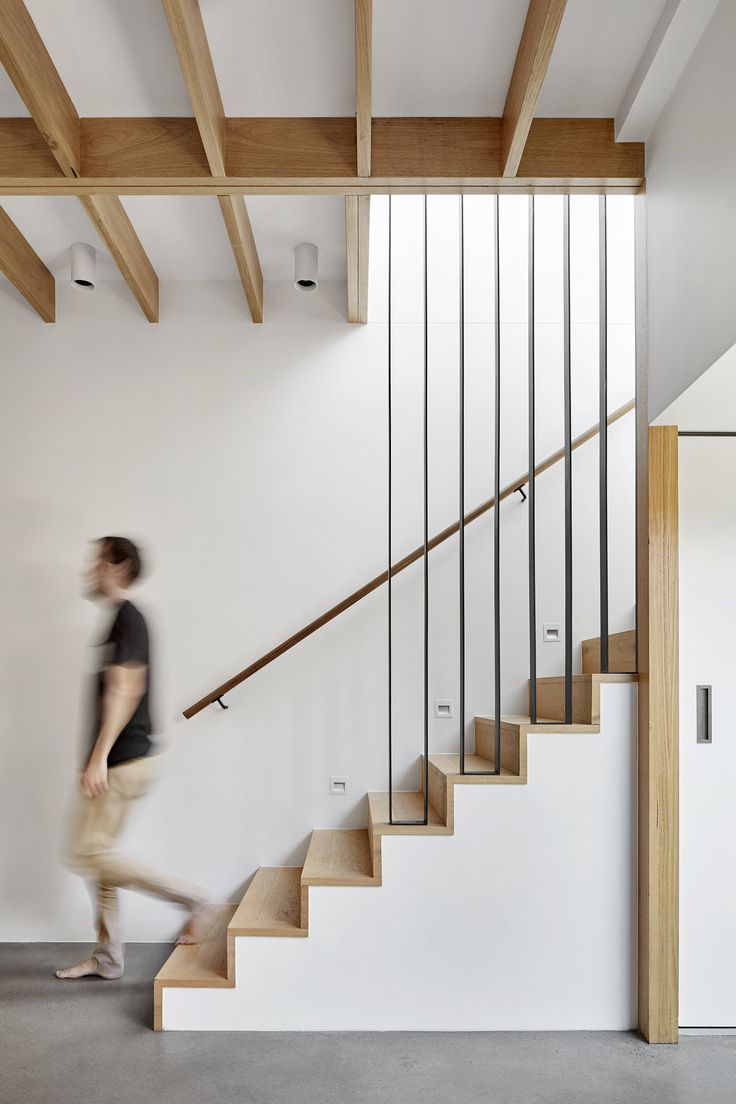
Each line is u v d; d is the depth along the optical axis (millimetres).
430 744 4129
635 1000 3084
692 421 3012
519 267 4324
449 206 4332
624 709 3137
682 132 2693
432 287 4293
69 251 3973
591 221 4352
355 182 3004
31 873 4027
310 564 4160
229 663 4129
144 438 4188
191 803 4086
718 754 3094
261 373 4227
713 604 3146
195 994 3064
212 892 4062
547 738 3131
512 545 4207
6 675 4090
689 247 2633
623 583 4207
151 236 3834
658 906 2984
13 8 2408
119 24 2551
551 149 3059
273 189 3045
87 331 4219
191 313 4234
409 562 3914
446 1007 3082
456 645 4160
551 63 2787
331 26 2562
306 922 3084
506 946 3098
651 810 3000
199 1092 2604
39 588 4125
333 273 4223
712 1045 2947
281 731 4109
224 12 2510
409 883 3104
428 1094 2605
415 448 4211
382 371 4234
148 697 3344
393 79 2801
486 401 4254
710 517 3170
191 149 2947
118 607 3346
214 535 4168
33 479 4168
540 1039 3006
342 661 4133
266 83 2801
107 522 4156
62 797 4043
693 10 2432
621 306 4305
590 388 4270
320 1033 3051
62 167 2881
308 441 4203
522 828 3117
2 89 2793
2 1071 2721
